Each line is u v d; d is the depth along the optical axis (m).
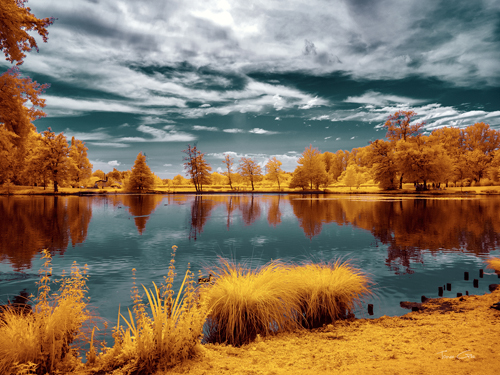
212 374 3.05
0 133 13.09
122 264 10.09
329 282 5.84
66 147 67.38
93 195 69.06
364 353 3.51
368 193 71.38
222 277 5.69
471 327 4.42
